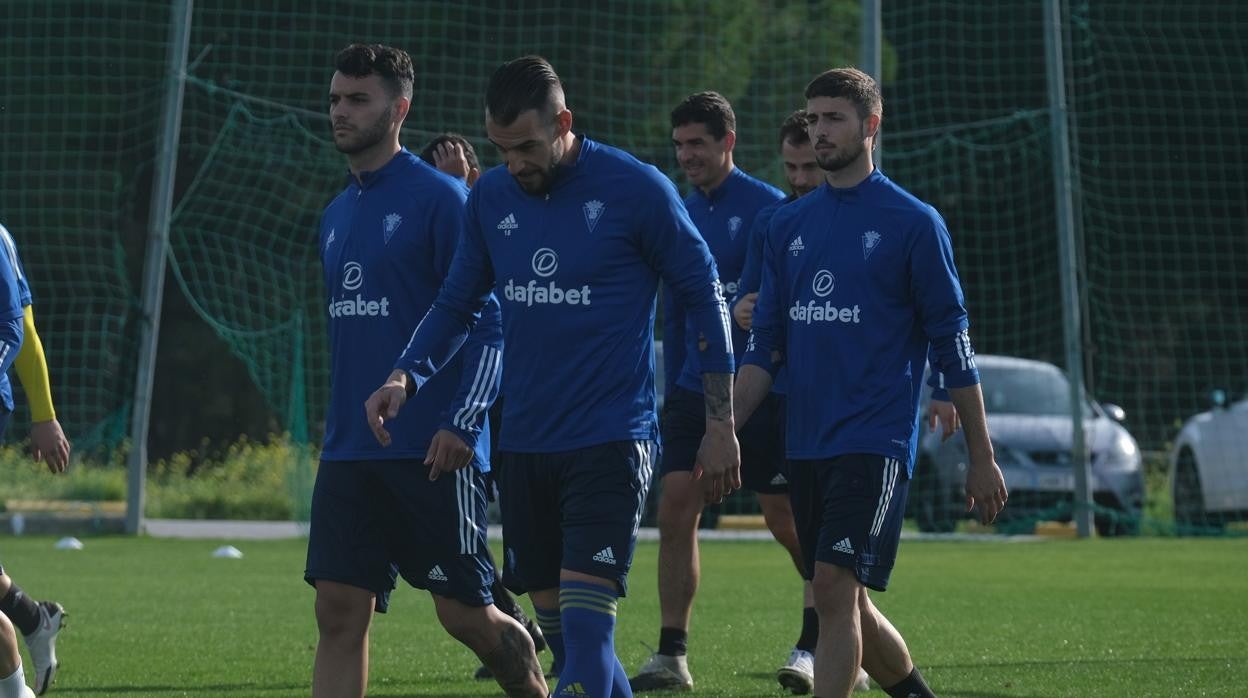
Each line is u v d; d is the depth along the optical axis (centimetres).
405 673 2284
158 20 8612
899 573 3978
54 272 8825
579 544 1523
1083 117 8725
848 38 7725
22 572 3991
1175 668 2295
